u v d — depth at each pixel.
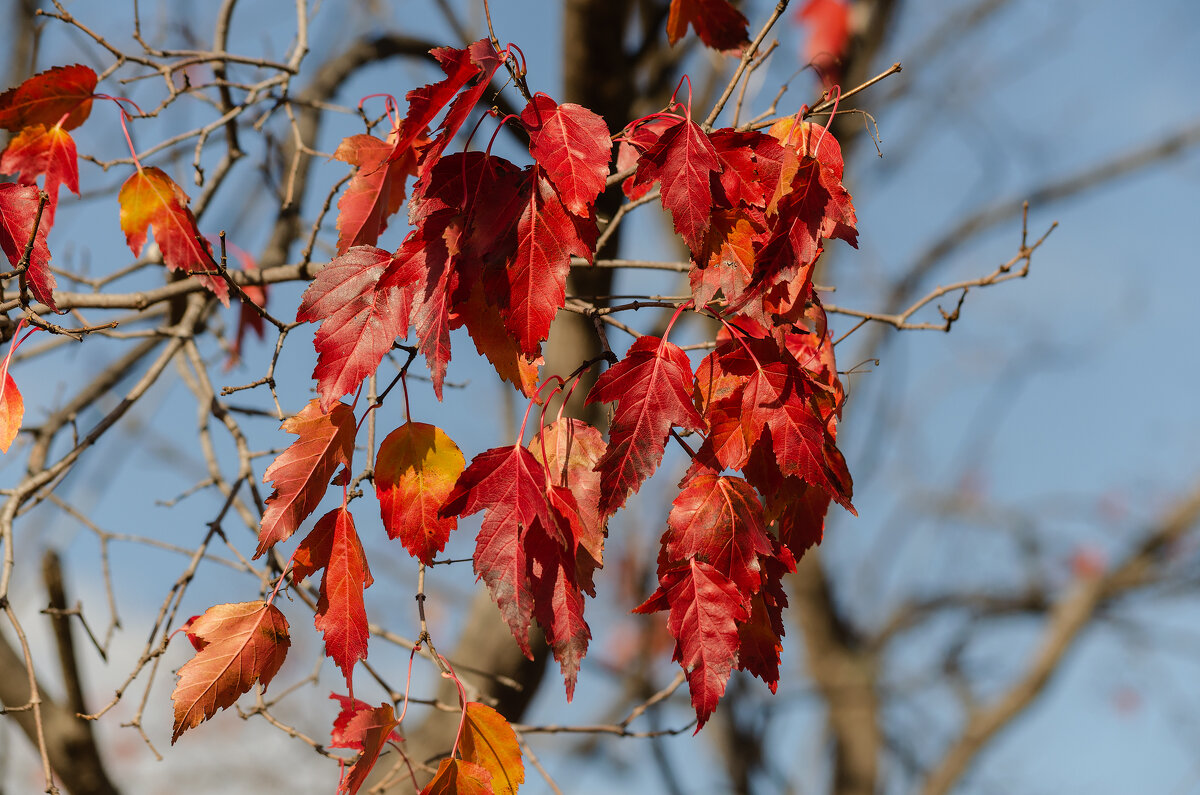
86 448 1.70
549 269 1.46
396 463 1.49
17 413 1.53
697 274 1.47
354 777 1.49
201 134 1.70
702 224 1.46
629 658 3.95
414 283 1.46
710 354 1.48
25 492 1.67
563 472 1.47
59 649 1.91
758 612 1.47
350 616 1.49
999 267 1.66
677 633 1.45
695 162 1.46
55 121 1.59
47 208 1.55
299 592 1.65
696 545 1.46
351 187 1.57
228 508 1.71
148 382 1.73
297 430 1.49
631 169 1.53
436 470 1.49
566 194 1.45
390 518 1.49
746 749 4.29
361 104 1.63
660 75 2.39
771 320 1.47
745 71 1.57
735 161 1.47
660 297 1.53
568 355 2.15
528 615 1.44
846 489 1.47
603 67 2.23
